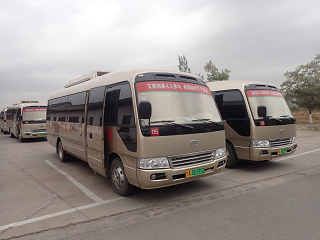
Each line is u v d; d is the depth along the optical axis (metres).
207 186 5.41
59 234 3.44
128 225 3.64
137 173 4.21
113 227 3.59
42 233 3.48
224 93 7.33
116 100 4.98
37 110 15.86
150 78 4.59
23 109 15.48
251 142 6.48
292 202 4.27
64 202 4.70
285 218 3.64
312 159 7.91
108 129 5.21
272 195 4.67
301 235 3.13
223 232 3.29
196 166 4.49
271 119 6.58
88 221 3.83
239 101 6.86
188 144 4.45
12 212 4.29
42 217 4.03
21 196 5.14
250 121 6.50
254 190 5.02
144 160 4.12
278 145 6.71
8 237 3.39
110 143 5.12
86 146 6.12
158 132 4.18
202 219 3.73
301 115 35.56
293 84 24.73
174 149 4.30
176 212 4.04
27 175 6.91
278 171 6.55
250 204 4.25
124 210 4.21
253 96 6.84
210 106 5.16
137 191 5.23
